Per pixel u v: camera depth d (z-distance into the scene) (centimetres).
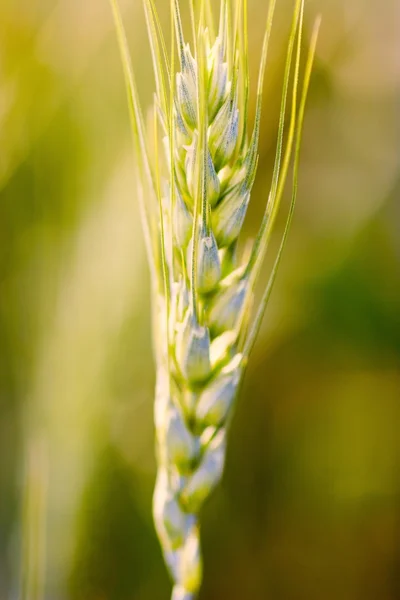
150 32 20
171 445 20
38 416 26
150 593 30
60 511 26
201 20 19
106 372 26
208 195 20
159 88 20
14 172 26
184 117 20
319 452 34
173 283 20
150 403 29
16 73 27
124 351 27
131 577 30
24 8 27
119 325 26
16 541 25
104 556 29
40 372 26
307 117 32
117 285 26
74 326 26
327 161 33
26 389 26
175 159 20
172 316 20
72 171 26
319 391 34
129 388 28
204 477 21
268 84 29
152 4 20
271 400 34
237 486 33
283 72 29
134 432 30
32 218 26
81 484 26
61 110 26
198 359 20
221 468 21
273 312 32
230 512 33
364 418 34
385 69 32
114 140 26
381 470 33
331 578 33
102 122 26
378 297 33
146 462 30
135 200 26
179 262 20
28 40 27
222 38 20
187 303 20
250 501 33
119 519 30
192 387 20
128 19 26
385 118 33
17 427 26
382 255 34
